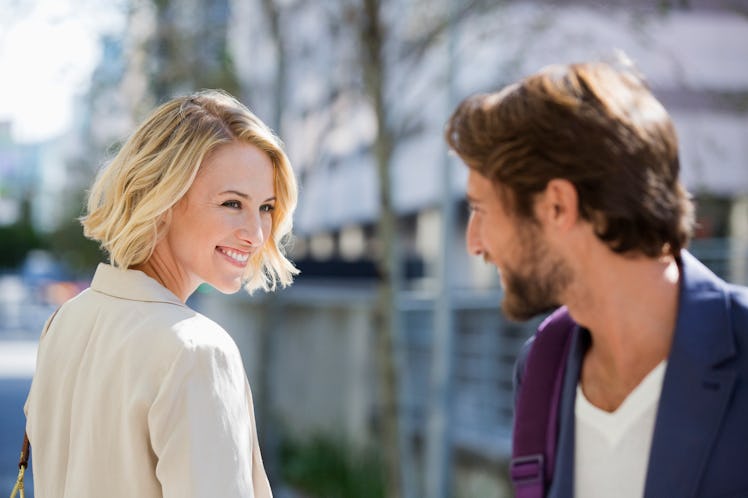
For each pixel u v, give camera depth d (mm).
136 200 1811
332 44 7547
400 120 6777
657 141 1475
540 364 1709
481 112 1555
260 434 9695
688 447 1448
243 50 9594
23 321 41281
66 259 25203
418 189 13172
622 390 1582
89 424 1726
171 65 8281
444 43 6547
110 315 1783
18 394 18031
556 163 1466
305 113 9188
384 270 6504
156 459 1677
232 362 1729
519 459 1690
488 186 1559
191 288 1926
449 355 7004
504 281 1595
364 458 9367
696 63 10461
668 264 1542
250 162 1852
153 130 1831
